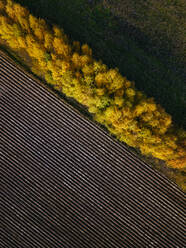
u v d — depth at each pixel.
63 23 22.59
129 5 22.80
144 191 22.56
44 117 23.03
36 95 22.88
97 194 23.03
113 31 22.75
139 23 22.73
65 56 19.77
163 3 22.61
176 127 20.92
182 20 22.52
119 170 22.64
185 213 22.22
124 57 22.39
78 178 23.14
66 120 22.78
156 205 22.55
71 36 22.39
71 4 22.92
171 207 22.41
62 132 22.97
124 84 19.66
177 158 19.78
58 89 21.94
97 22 22.83
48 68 20.27
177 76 22.44
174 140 19.45
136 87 22.09
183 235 22.41
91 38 22.52
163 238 22.67
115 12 22.84
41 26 19.77
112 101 19.58
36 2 22.62
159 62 22.55
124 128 19.69
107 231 23.12
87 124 22.50
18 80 22.92
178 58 22.50
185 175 21.22
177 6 22.52
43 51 19.80
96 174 22.91
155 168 21.89
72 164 23.11
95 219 23.19
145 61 22.45
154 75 22.34
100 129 22.39
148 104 19.16
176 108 22.00
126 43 22.61
